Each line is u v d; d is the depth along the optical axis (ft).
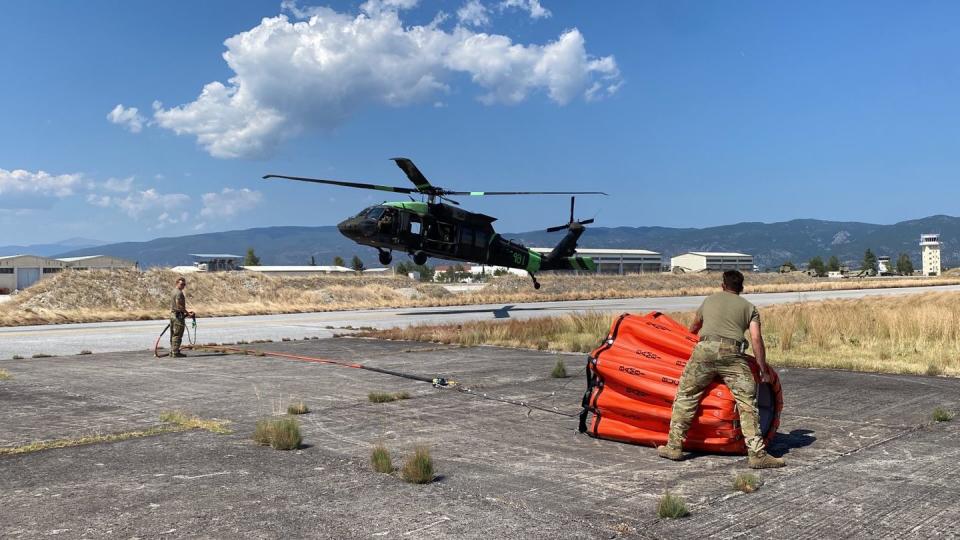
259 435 21.24
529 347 52.95
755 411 18.67
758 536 13.17
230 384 34.17
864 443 21.02
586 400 22.33
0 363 43.93
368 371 39.29
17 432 22.58
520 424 24.47
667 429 20.61
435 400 29.37
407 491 16.17
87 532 13.24
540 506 15.08
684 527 13.70
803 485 16.66
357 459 19.26
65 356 48.70
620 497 15.79
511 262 101.24
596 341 52.85
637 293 172.35
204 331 73.15
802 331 57.11
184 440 21.58
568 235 111.55
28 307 101.86
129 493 15.84
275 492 16.01
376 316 99.04
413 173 84.94
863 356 43.37
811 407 26.99
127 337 65.98
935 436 21.89
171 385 33.78
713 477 17.53
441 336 59.11
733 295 19.40
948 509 14.74
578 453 20.21
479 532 13.35
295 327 78.54
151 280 121.90
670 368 21.06
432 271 524.93
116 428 23.27
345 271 444.14
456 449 20.68
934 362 39.63
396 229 83.30
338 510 14.70
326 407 27.68
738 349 18.83
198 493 15.89
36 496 15.60
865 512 14.57
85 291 111.04
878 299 112.57
